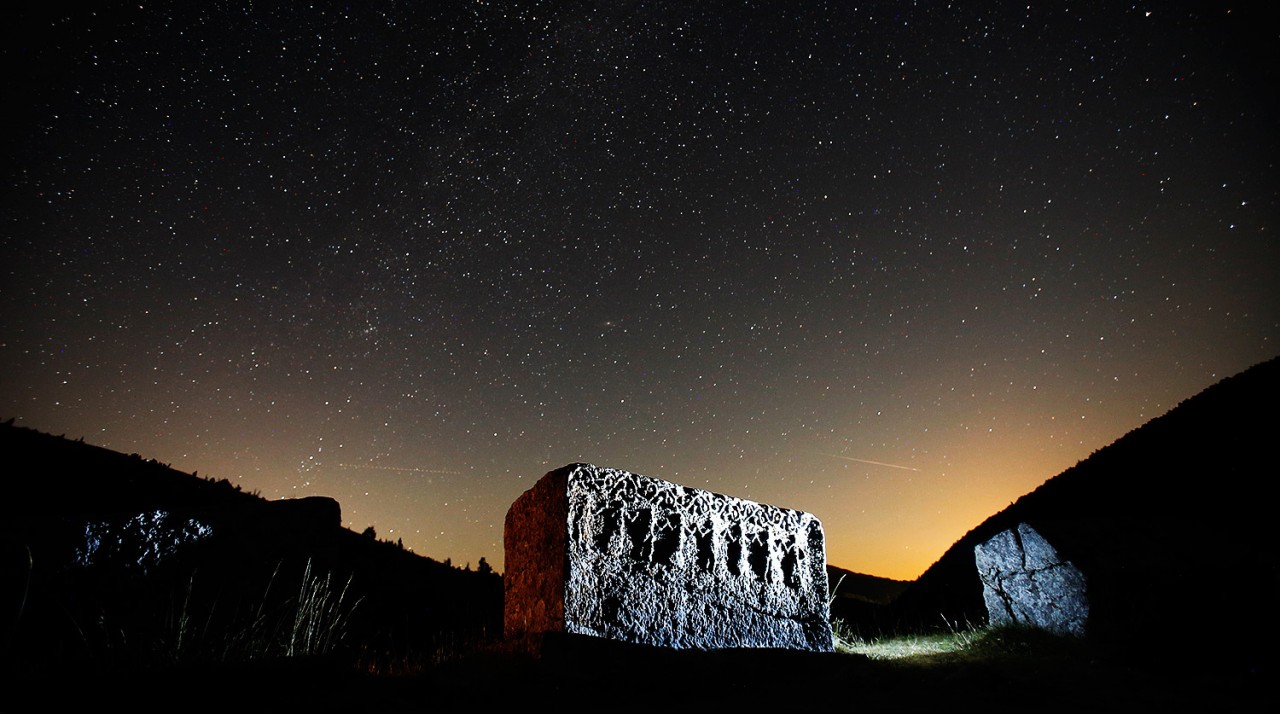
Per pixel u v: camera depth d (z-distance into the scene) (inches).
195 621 129.3
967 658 206.8
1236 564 198.8
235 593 136.8
